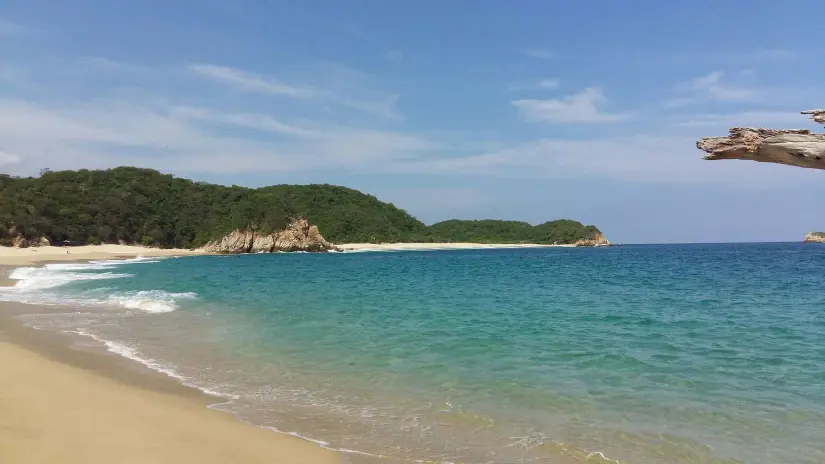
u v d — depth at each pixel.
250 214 96.81
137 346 11.74
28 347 11.50
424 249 138.38
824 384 8.48
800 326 14.21
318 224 140.75
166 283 29.41
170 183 114.69
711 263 53.06
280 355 10.82
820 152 6.21
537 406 7.55
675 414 7.15
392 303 19.81
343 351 11.16
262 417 7.10
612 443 6.19
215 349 11.41
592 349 11.25
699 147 7.26
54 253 71.94
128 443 5.90
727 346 11.54
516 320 15.38
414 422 6.93
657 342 12.00
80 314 16.73
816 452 5.86
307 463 5.57
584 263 55.81
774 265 48.09
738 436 6.36
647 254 86.19
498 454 5.89
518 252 108.12
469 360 10.30
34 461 5.24
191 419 6.89
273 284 29.45
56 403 7.28
